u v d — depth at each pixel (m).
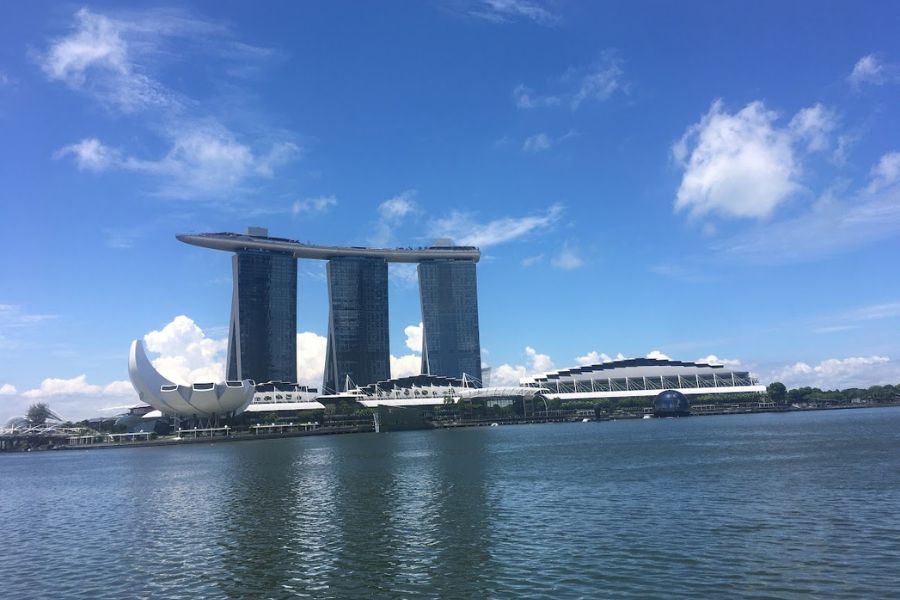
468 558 37.06
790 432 140.50
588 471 76.75
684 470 73.19
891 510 45.06
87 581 36.44
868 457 78.75
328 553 39.72
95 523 56.16
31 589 35.44
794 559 33.88
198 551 42.16
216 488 76.94
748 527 41.47
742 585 30.19
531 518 47.81
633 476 69.81
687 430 172.38
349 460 111.62
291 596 32.00
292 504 59.94
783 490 55.31
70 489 87.44
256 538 45.12
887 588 29.12
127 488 83.44
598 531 42.25
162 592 33.66
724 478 64.56
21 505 72.81
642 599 28.92
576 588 30.83
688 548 36.81
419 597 30.95
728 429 167.38
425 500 58.72
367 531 45.66
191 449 190.50
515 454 109.81
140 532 50.09
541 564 35.03
